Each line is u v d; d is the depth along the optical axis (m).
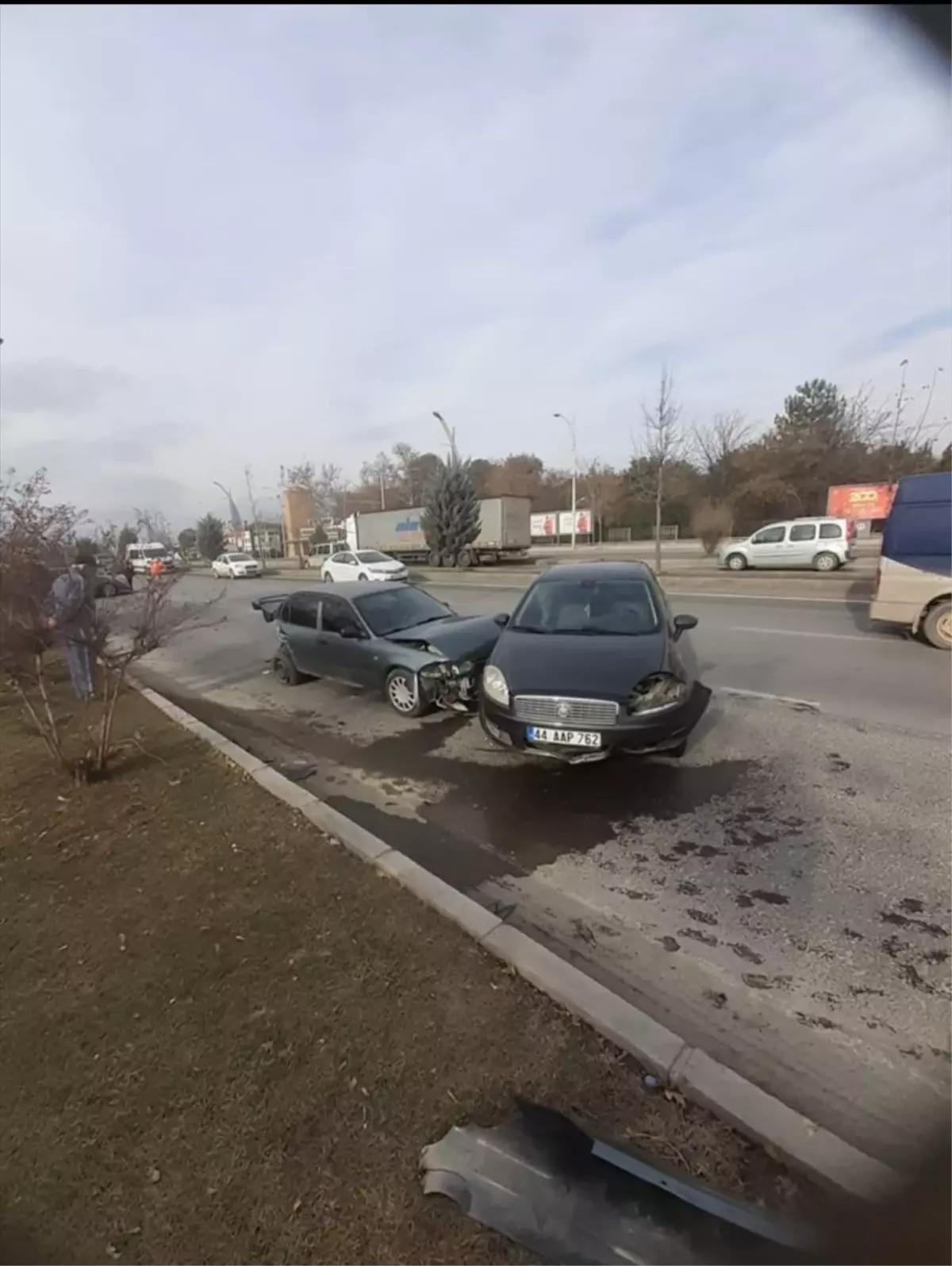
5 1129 1.89
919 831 3.61
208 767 4.77
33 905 3.07
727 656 8.16
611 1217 1.54
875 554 24.33
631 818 3.96
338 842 3.56
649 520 44.91
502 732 4.60
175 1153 1.80
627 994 2.50
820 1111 1.97
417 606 7.21
